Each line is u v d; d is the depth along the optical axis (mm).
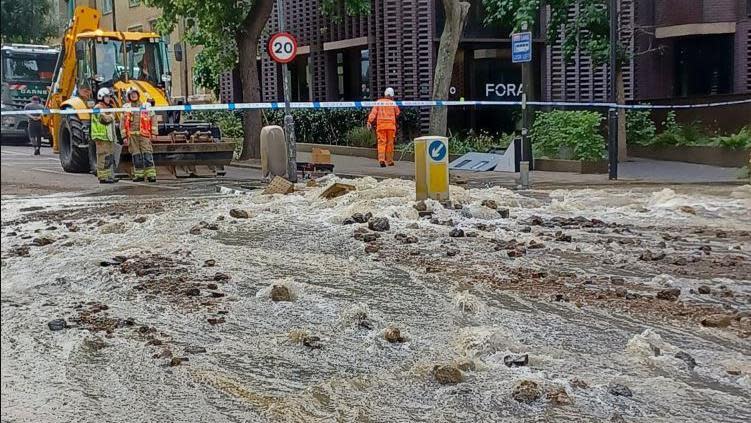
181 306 6656
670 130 21375
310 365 5195
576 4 21234
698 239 9461
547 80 24547
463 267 7926
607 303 6566
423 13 24109
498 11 19625
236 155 24406
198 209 12195
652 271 7730
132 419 4340
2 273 7883
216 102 31688
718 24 22672
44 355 5453
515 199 12219
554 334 5777
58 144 22062
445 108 19453
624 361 5191
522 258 8344
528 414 4344
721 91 23453
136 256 8672
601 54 19703
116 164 17125
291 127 15734
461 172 19031
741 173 16547
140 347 5602
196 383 4895
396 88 24453
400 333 5699
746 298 6676
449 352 5395
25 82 29266
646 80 24141
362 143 24266
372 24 25203
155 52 20438
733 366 5086
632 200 12656
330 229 10078
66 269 8047
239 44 22469
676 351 5320
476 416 4324
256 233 9930
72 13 22297
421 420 4277
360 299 6785
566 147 18781
